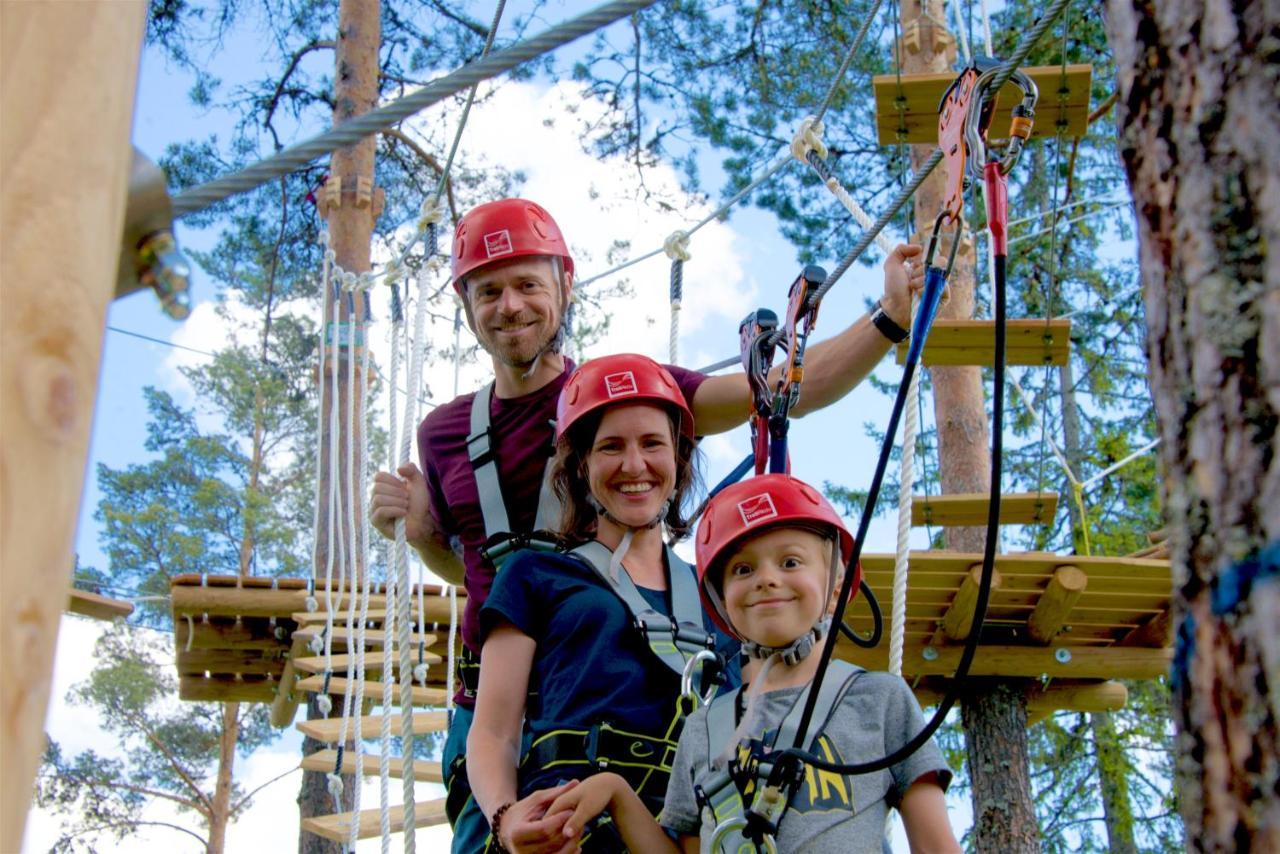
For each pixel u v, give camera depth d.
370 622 8.17
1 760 0.82
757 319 3.30
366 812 5.76
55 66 0.92
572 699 2.81
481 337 3.48
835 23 12.79
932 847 2.26
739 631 2.55
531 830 2.49
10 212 0.89
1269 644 0.97
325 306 8.09
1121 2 1.14
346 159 10.43
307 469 23.38
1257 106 1.03
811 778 2.31
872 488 2.11
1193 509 1.03
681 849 2.52
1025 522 7.23
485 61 2.15
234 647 8.61
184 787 21.69
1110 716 15.67
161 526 21.73
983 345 6.66
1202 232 1.04
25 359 0.87
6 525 0.84
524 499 3.39
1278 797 0.95
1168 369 1.07
